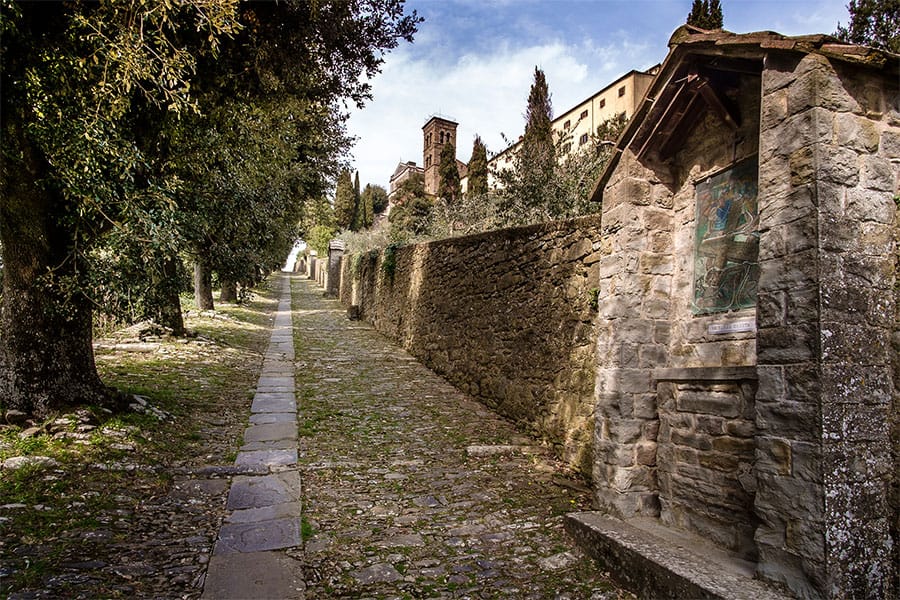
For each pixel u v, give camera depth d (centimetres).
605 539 349
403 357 1191
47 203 481
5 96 404
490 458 575
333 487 479
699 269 385
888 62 262
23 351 488
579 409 554
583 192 926
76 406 516
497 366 774
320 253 4072
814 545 245
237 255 854
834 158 260
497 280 794
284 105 823
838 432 248
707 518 347
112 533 353
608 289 425
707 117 381
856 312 258
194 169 580
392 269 1449
